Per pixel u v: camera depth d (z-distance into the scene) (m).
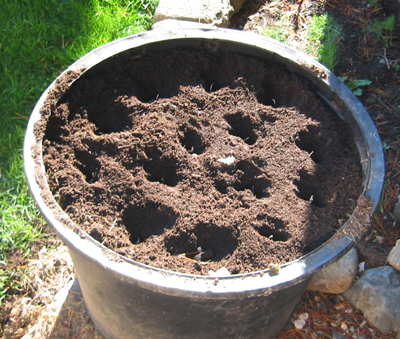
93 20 1.11
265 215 0.54
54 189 0.54
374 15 1.14
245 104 0.65
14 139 0.93
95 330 0.72
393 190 0.86
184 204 0.54
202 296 0.44
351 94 0.61
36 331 0.73
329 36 1.10
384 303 0.70
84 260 0.51
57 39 1.08
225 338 0.57
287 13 1.18
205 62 0.68
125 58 0.65
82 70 0.61
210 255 0.53
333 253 0.47
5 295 0.77
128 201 0.54
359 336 0.71
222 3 1.10
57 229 0.47
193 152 0.61
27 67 1.04
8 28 1.06
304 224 0.53
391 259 0.73
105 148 0.58
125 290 0.50
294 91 0.67
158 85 0.67
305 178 0.59
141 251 0.50
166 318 0.53
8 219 0.84
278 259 0.50
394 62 1.04
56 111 0.59
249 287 0.44
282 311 0.58
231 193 0.56
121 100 0.64
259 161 0.59
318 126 0.63
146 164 0.58
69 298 0.75
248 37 0.67
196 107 0.64
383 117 0.97
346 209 0.54
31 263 0.80
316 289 0.75
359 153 0.58
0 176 0.89
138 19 1.16
